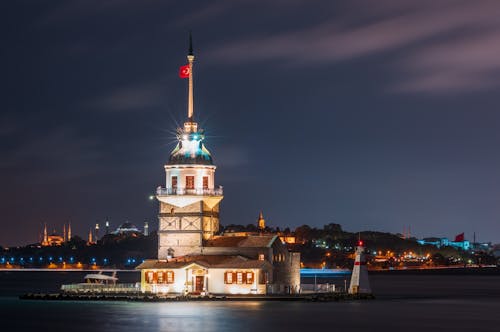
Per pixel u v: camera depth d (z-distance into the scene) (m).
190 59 198.25
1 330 135.75
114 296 183.62
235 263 181.75
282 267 191.25
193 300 177.50
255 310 160.38
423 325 146.50
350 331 136.25
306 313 157.88
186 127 194.88
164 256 191.00
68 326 138.75
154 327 135.88
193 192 190.00
